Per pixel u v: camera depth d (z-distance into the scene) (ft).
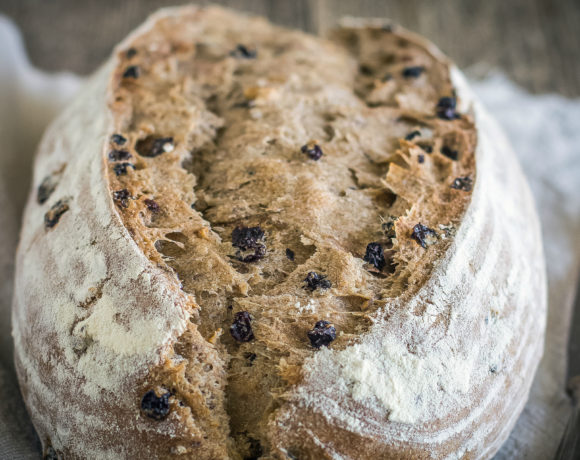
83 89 1.20
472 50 1.73
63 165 1.06
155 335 0.86
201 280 0.91
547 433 1.06
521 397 0.97
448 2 1.82
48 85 1.48
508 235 0.99
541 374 1.13
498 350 0.93
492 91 1.60
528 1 1.83
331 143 1.02
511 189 1.07
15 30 1.60
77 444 0.89
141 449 0.85
